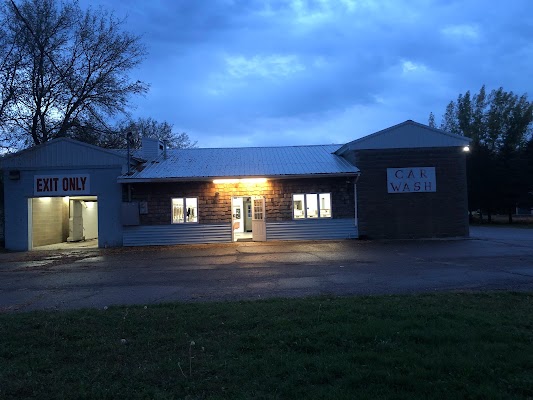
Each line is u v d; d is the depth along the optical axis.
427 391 3.67
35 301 8.37
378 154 21.02
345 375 4.04
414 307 6.45
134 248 19.86
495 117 50.28
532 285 8.55
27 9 23.12
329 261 13.24
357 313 6.21
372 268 11.45
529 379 3.85
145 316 6.36
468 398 3.56
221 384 3.96
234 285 9.46
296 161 22.58
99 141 29.61
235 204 27.55
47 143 21.05
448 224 20.89
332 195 20.94
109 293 8.98
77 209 25.73
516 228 31.98
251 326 5.75
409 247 17.08
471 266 11.39
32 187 21.00
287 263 13.02
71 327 5.87
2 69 22.45
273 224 20.91
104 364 4.55
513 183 38.53
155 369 4.33
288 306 6.71
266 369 4.24
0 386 4.01
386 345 4.77
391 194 20.95
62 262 15.41
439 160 21.05
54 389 3.93
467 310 6.23
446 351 4.57
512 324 5.54
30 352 5.01
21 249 20.92
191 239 20.80
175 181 20.55
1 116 22.58
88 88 27.47
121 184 20.92
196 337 5.38
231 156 24.19
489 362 4.23
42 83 25.12
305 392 3.72
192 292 8.77
